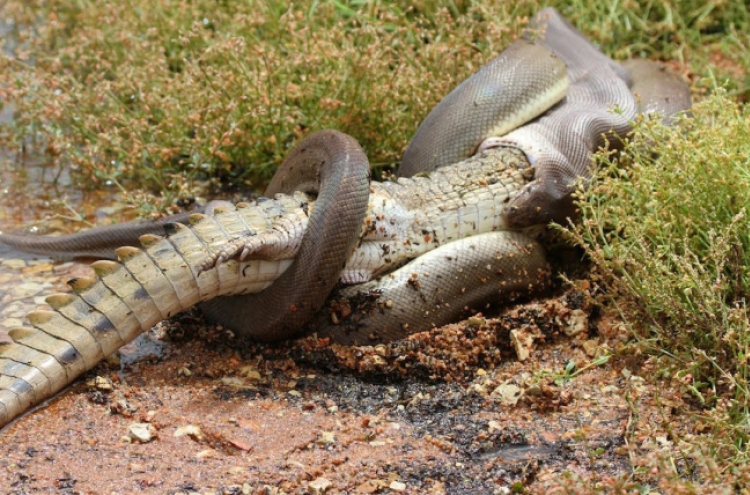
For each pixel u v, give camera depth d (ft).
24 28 57.88
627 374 30.07
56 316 29.43
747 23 52.65
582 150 37.27
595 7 53.47
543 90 38.17
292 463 25.84
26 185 44.42
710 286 28.63
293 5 45.29
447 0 49.57
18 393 27.48
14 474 25.02
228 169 42.88
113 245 37.99
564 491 23.82
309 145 33.45
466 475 25.66
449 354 31.01
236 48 42.19
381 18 46.75
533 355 31.58
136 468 25.44
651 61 48.75
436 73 43.83
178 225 31.09
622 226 32.30
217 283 30.42
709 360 27.89
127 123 42.70
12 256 38.34
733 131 32.27
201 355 31.14
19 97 45.09
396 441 27.25
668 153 32.14
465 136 37.52
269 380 30.22
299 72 44.65
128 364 30.48
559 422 28.14
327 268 30.19
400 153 42.68
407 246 33.17
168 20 49.24
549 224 33.12
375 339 31.40
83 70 50.47
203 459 26.04
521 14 48.75
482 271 32.78
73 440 26.68
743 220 30.17
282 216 31.40
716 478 23.57
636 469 24.99
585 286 33.01
